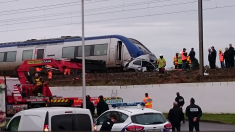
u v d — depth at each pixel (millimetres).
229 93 28938
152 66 38812
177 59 38344
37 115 12062
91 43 40219
